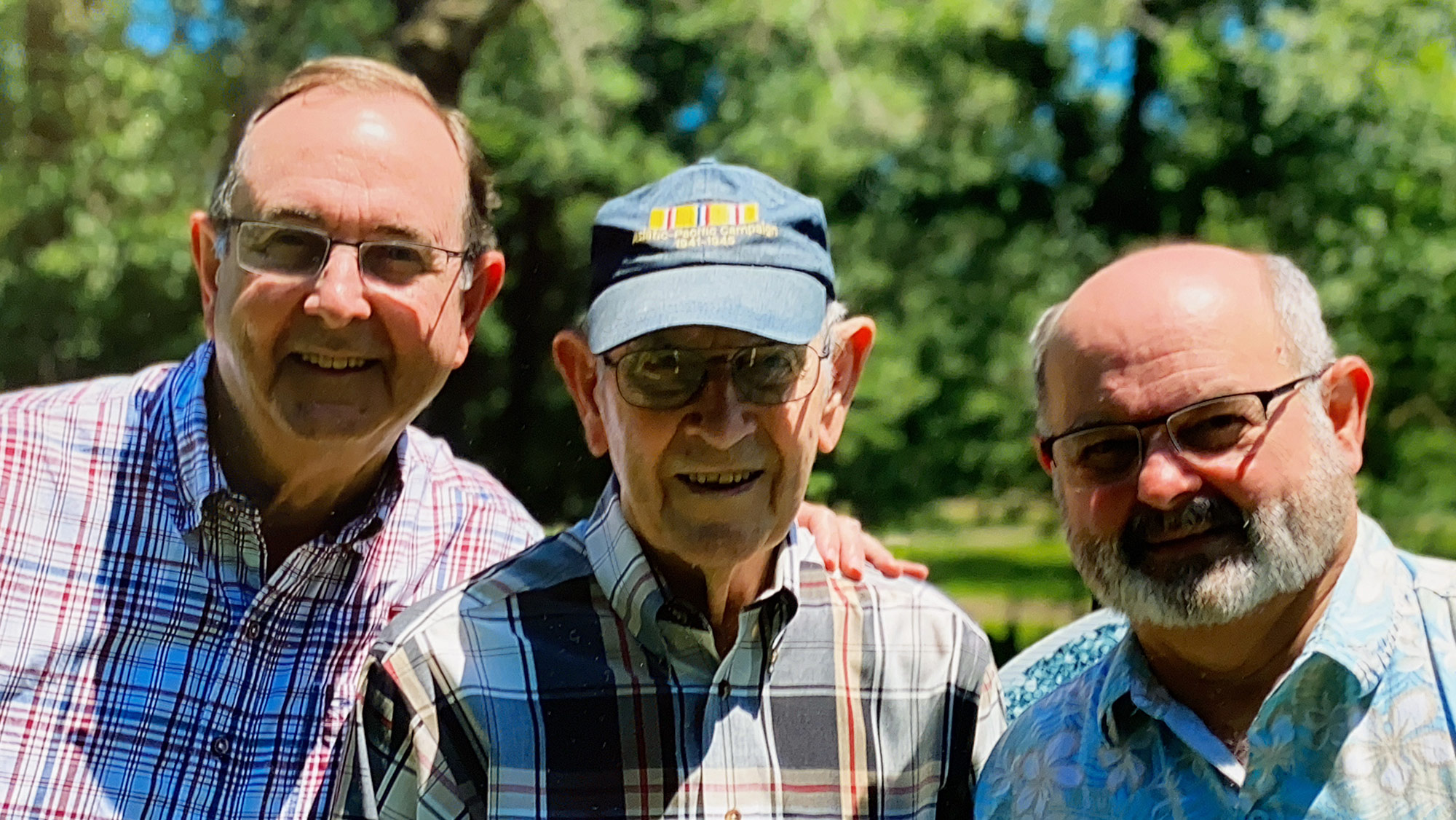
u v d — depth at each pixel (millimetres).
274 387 2264
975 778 2283
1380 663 1860
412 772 2098
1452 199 9805
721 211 2121
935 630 2316
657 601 2146
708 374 2068
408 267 2295
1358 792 1824
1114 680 2021
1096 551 1988
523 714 2111
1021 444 10359
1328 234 10039
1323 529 1900
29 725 2211
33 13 9312
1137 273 2010
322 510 2455
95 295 9594
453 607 2209
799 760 2148
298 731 2314
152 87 9305
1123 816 1974
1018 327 10602
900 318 10672
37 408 2381
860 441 9773
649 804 2080
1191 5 11039
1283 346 1930
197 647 2312
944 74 10320
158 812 2230
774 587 2209
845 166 8969
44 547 2281
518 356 9641
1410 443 9938
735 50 9438
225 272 2281
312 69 2371
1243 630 1917
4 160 9297
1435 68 9742
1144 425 1926
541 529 2768
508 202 9367
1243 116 10773
